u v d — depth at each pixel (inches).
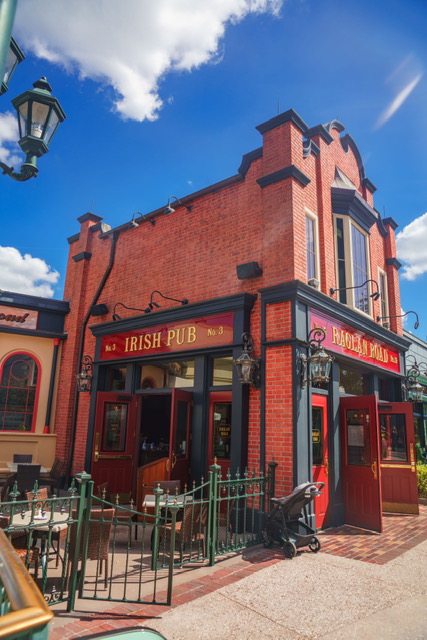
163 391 346.9
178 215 375.9
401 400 420.8
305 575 187.5
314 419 287.1
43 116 164.7
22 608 43.1
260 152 321.4
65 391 438.0
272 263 293.3
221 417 307.3
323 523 279.1
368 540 250.7
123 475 362.0
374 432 282.5
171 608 153.3
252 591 168.9
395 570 194.9
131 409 370.9
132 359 373.1
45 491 239.3
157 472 302.8
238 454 274.2
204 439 307.4
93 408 395.2
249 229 318.0
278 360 271.3
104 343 406.0
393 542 246.4
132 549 225.0
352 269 355.3
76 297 460.8
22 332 438.6
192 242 358.3
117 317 404.8
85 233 476.7
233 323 298.5
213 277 334.3
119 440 367.9
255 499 261.4
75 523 168.4
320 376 261.3
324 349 293.0
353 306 351.9
